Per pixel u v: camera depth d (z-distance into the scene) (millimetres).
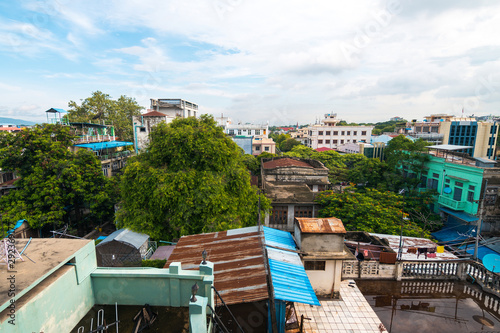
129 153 37062
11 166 22641
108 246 14953
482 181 21172
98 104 42500
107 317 5555
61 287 4828
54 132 25484
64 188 23625
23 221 20906
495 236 21469
